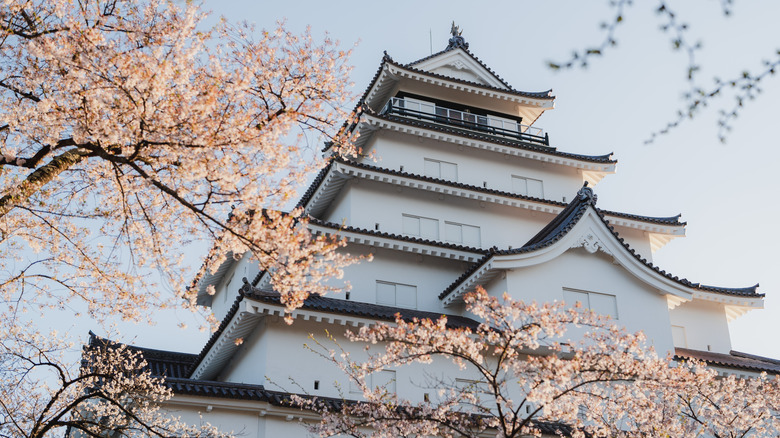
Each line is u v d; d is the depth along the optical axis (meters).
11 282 11.05
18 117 9.79
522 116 33.19
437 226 26.83
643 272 23.89
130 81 9.08
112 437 15.70
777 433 21.19
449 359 21.11
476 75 32.31
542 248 22.81
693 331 27.05
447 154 28.98
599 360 12.91
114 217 11.12
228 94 10.64
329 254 10.99
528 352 21.48
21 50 9.85
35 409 13.81
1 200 9.05
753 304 27.62
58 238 11.20
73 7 10.18
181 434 16.20
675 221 29.45
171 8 10.32
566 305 22.80
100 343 19.14
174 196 9.76
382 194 26.50
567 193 30.27
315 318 19.72
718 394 17.06
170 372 25.08
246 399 17.39
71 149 9.84
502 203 27.59
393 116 27.83
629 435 14.76
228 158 10.02
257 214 10.33
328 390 19.56
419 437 13.77
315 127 11.96
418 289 24.70
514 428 12.38
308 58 11.60
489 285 23.31
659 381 13.59
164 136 9.38
